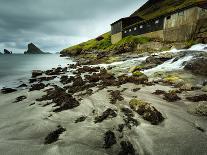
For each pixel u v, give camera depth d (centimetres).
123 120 941
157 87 1565
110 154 680
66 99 1296
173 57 2541
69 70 3419
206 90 1332
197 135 776
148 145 719
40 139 810
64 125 934
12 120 1052
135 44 4319
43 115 1086
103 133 829
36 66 4981
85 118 1004
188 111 1013
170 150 682
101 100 1304
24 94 1698
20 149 729
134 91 1491
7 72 3659
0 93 1803
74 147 727
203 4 2936
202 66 1888
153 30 4181
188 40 3164
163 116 970
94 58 4931
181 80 1650
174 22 3491
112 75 2130
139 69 2395
